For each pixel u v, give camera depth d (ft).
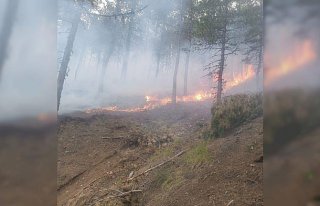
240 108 21.80
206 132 23.22
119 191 18.24
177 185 16.84
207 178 16.08
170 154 22.90
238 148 17.72
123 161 24.72
